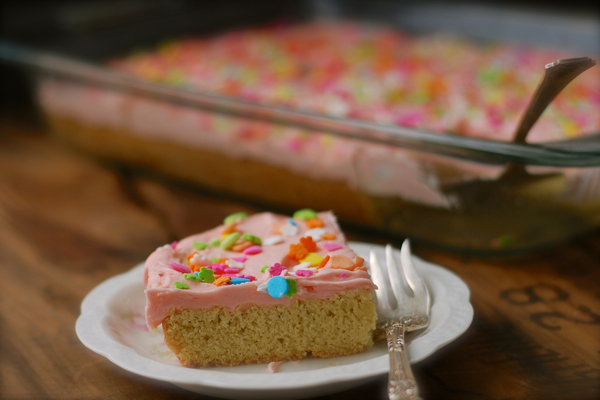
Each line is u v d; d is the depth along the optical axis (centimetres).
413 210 57
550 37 84
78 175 73
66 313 52
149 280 46
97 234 61
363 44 90
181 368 43
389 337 44
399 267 49
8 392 46
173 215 64
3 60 77
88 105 70
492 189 54
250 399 43
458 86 70
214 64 83
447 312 45
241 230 49
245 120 62
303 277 45
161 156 68
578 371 45
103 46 87
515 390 44
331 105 66
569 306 50
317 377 42
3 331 51
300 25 103
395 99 67
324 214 50
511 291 52
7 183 71
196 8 99
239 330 45
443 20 93
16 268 57
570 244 57
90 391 46
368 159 57
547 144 51
